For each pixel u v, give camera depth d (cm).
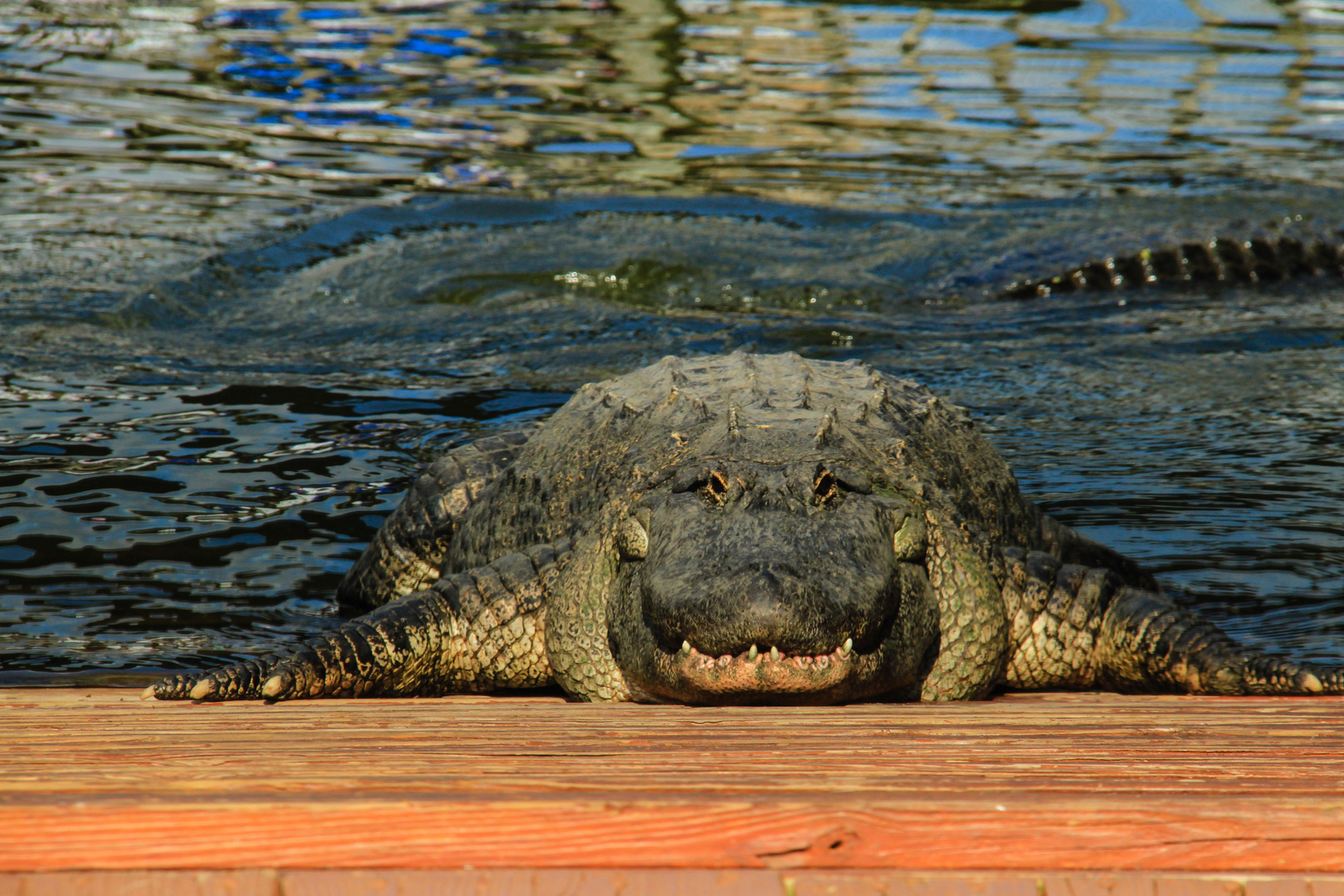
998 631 606
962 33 2856
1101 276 1555
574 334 1332
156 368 1164
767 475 550
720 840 250
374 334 1316
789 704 514
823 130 2248
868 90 2473
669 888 241
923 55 2700
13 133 2022
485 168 2008
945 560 596
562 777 287
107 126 2098
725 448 599
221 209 1734
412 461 946
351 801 248
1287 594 714
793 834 250
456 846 247
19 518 812
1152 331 1364
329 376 1164
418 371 1188
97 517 820
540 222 1762
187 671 611
